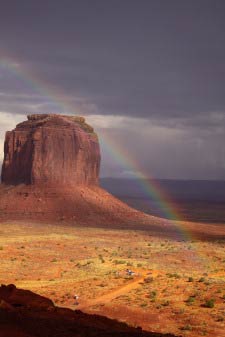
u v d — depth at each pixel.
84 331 20.16
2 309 21.44
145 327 31.11
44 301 25.69
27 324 19.64
